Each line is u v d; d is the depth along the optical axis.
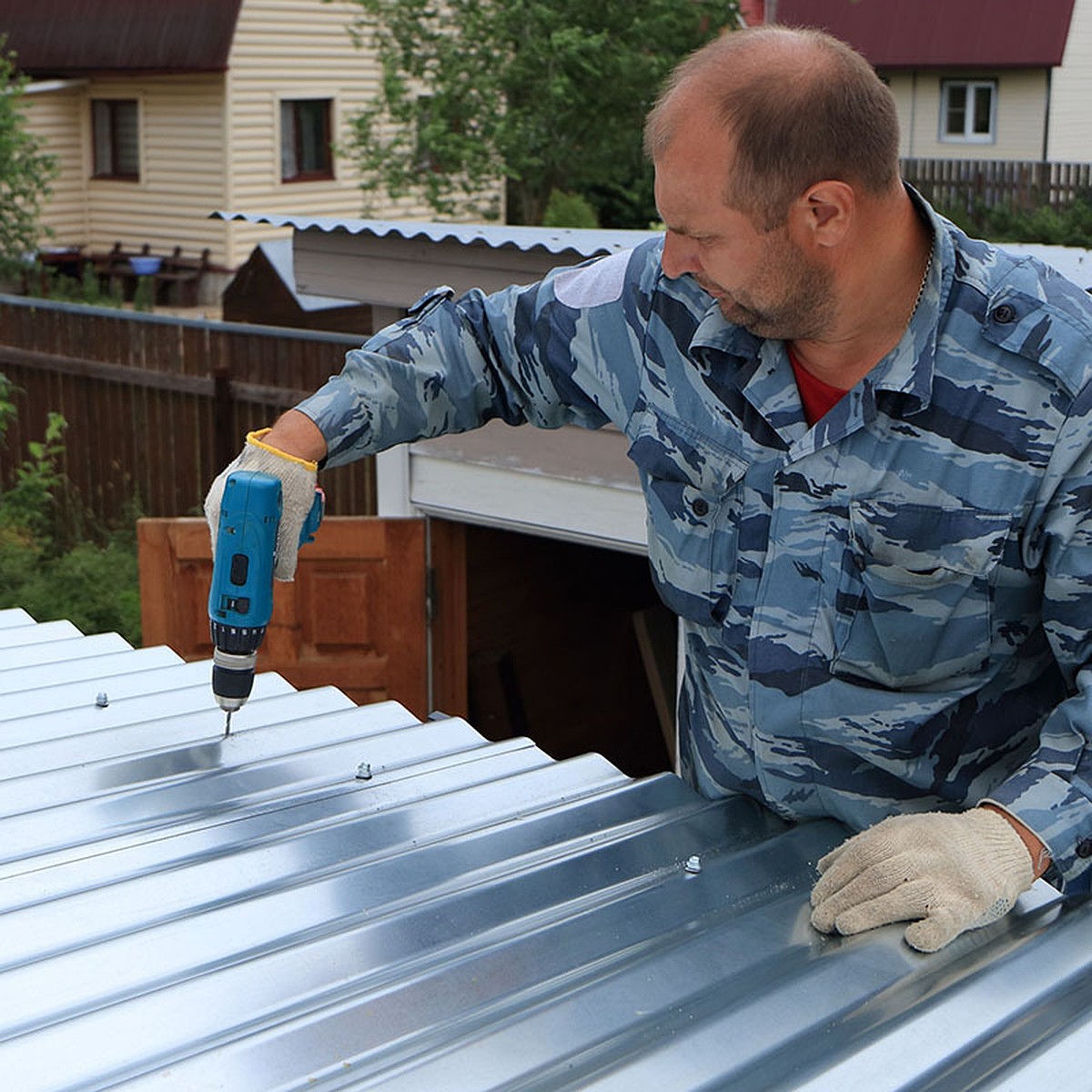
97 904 2.14
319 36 19.80
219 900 2.18
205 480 9.90
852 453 2.13
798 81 1.89
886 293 2.04
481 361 2.48
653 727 8.90
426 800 2.53
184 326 9.61
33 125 19.62
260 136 19.58
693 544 2.30
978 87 24.11
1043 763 2.08
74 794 2.56
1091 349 2.02
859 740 2.28
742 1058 1.74
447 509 6.54
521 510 6.29
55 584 9.38
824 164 1.90
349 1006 1.84
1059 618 2.14
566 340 2.37
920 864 2.01
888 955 1.98
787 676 2.27
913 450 2.10
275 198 19.95
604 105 15.96
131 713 2.99
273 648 6.74
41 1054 1.73
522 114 16.09
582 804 2.52
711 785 2.56
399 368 2.45
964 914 1.98
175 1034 1.79
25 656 3.44
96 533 10.54
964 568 2.12
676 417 2.27
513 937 2.06
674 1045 1.75
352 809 2.52
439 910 2.12
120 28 19.36
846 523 2.16
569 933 2.08
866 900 2.04
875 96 1.93
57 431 10.14
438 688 6.96
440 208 16.77
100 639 3.59
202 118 19.41
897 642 2.21
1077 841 2.04
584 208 15.72
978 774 2.32
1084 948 2.03
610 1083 1.67
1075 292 2.07
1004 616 2.20
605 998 1.88
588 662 8.36
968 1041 1.81
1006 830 2.04
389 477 6.72
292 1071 1.71
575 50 14.98
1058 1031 1.83
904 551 2.14
